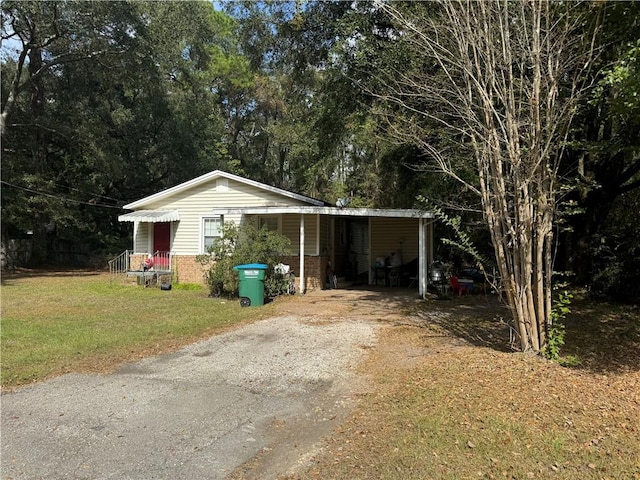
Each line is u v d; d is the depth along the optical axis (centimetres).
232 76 3519
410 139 884
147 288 1554
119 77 2484
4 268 2303
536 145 571
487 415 432
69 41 2205
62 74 2495
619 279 1155
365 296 1305
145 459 367
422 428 410
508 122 591
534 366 563
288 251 1412
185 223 1683
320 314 1008
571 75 691
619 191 1245
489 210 625
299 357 667
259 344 750
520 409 444
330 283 1517
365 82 1159
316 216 1510
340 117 1297
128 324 910
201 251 1659
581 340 743
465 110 655
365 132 1481
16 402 499
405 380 544
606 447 372
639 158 1172
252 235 1307
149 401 500
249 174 3841
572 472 337
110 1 2098
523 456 359
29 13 1970
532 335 610
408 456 361
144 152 2934
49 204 2269
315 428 424
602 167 1198
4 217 2227
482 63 638
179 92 3033
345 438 399
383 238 1680
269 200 1599
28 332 829
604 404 457
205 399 505
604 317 949
